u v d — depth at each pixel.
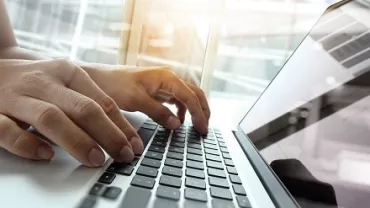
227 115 0.86
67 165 0.24
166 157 0.33
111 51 1.49
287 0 1.47
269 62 1.50
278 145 0.39
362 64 0.38
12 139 0.24
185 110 0.59
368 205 0.22
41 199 0.18
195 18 1.51
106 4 1.45
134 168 0.26
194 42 1.51
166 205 0.20
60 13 1.36
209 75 1.50
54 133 0.24
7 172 0.21
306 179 0.28
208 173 0.30
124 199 0.20
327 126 0.34
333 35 0.52
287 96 0.51
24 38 1.29
